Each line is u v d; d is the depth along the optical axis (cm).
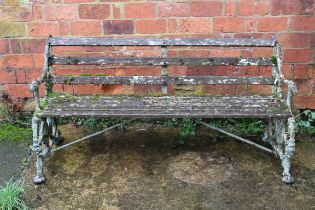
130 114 234
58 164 254
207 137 285
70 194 230
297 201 223
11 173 248
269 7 271
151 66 287
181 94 292
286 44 279
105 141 280
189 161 258
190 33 278
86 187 236
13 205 217
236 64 262
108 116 234
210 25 276
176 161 258
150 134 289
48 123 255
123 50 284
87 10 275
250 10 271
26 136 286
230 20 274
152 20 276
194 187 235
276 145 256
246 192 231
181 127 295
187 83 263
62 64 265
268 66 281
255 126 290
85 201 225
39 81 242
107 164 255
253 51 281
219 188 234
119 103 251
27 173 248
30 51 286
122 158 261
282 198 226
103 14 276
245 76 263
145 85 292
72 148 271
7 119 298
